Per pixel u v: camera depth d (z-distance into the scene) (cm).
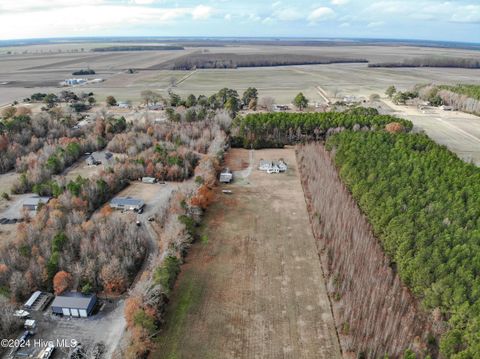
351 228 7300
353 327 5206
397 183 7869
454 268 5419
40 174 9669
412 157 9112
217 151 11356
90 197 8500
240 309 5606
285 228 7850
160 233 7594
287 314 5528
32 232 6962
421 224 6475
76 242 6850
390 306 5497
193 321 5356
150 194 9312
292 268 6581
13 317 5209
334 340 5091
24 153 11300
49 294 5866
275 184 9981
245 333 5178
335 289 5953
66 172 10462
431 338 4962
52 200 8094
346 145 10375
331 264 6631
